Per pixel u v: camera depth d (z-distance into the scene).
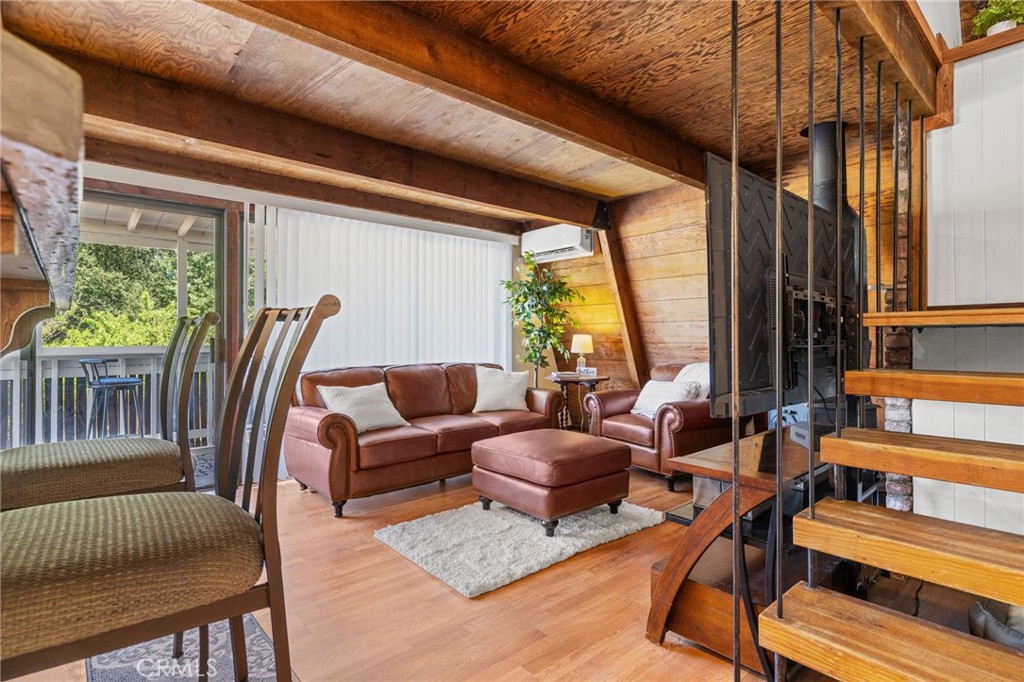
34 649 0.74
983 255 2.13
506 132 2.90
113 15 1.80
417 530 2.92
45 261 0.53
